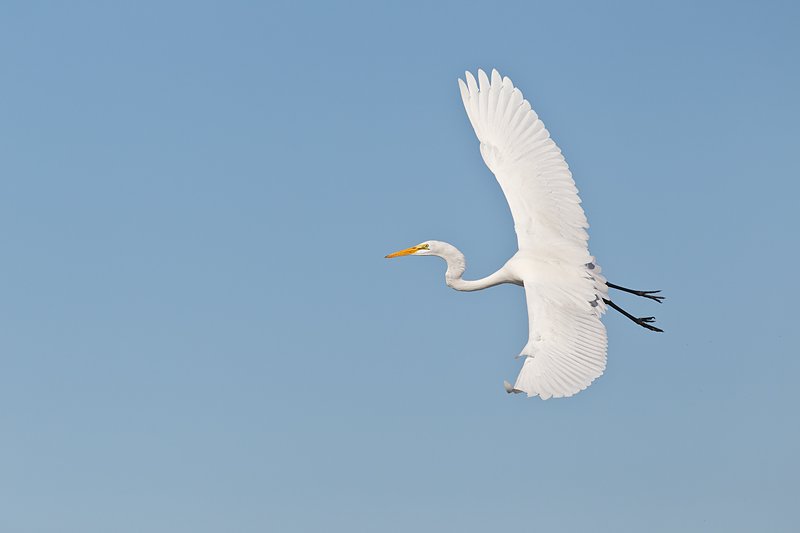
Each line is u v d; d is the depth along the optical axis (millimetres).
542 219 16562
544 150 16734
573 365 15148
